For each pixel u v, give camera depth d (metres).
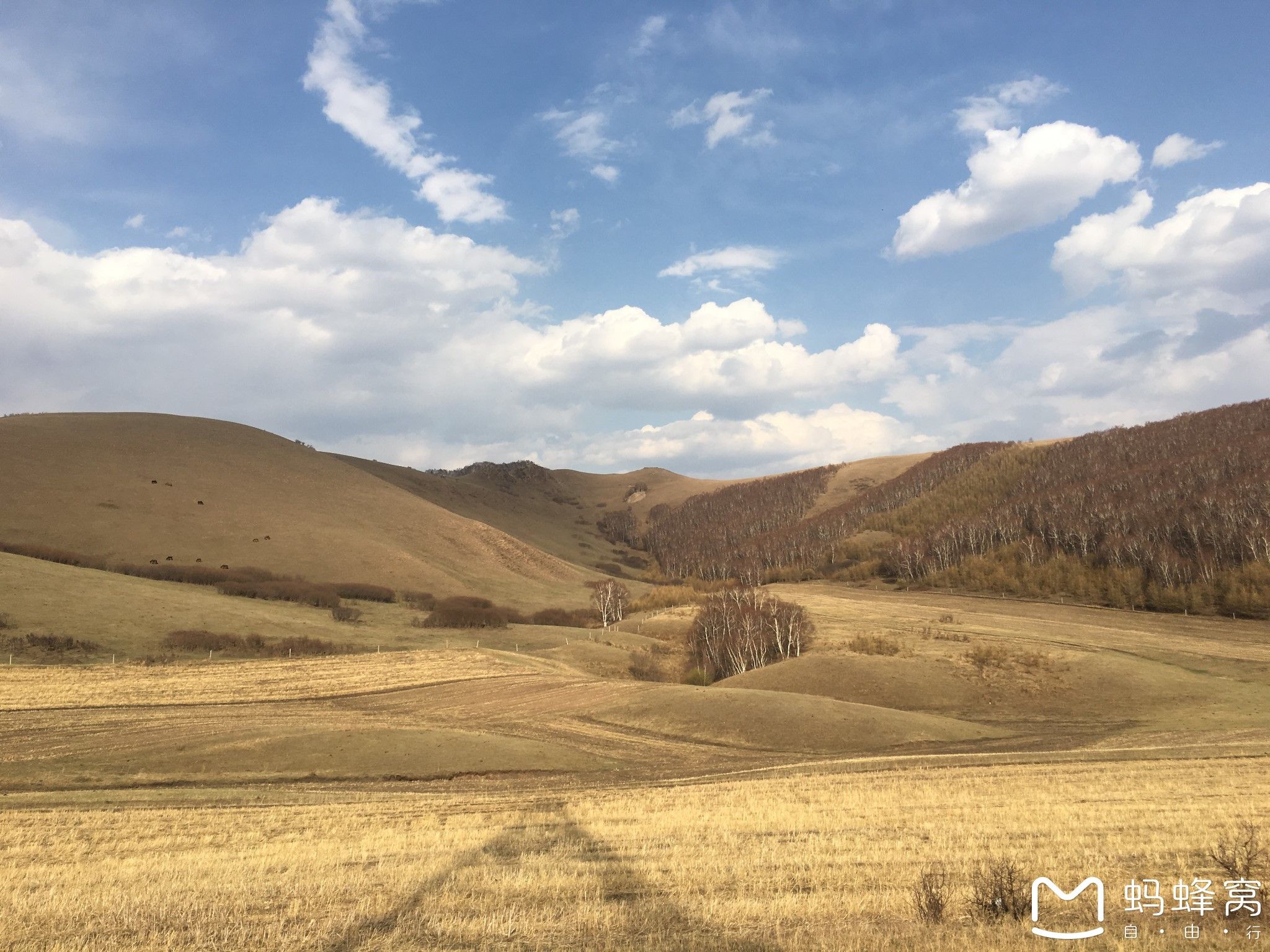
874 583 192.25
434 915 17.30
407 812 34.84
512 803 36.91
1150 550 153.12
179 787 43.03
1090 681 77.88
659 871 21.67
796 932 15.38
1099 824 27.16
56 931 16.84
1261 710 67.00
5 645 73.94
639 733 63.78
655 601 164.25
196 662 80.44
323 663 86.12
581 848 25.56
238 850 27.25
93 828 31.66
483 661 92.50
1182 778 36.72
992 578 166.75
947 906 16.91
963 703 75.88
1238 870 19.05
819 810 31.69
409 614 122.75
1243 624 117.69
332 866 23.59
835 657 85.94
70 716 59.56
